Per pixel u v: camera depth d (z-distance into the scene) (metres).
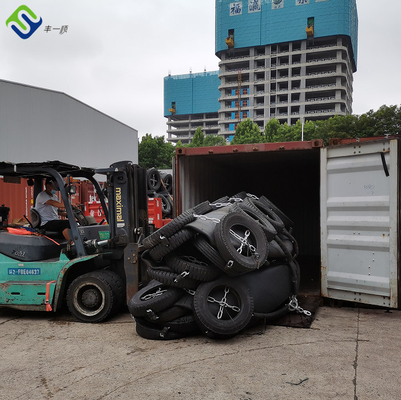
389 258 5.47
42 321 5.70
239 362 3.96
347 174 5.91
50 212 6.19
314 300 6.19
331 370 3.73
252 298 4.75
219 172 9.77
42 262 5.70
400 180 5.38
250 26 127.12
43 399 3.29
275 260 5.49
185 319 4.71
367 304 6.12
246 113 126.38
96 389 3.45
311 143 6.40
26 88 21.80
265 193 11.94
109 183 5.97
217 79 170.00
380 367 3.79
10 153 20.70
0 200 12.52
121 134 34.00
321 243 6.14
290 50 123.06
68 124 25.50
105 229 6.66
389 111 38.81
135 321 5.10
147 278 5.91
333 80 118.06
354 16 127.50
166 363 3.99
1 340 4.87
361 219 5.73
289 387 3.38
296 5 121.31
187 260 4.94
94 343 4.68
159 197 10.62
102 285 5.52
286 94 121.44
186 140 172.62
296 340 4.61
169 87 175.62
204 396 3.26
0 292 5.61
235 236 4.75
